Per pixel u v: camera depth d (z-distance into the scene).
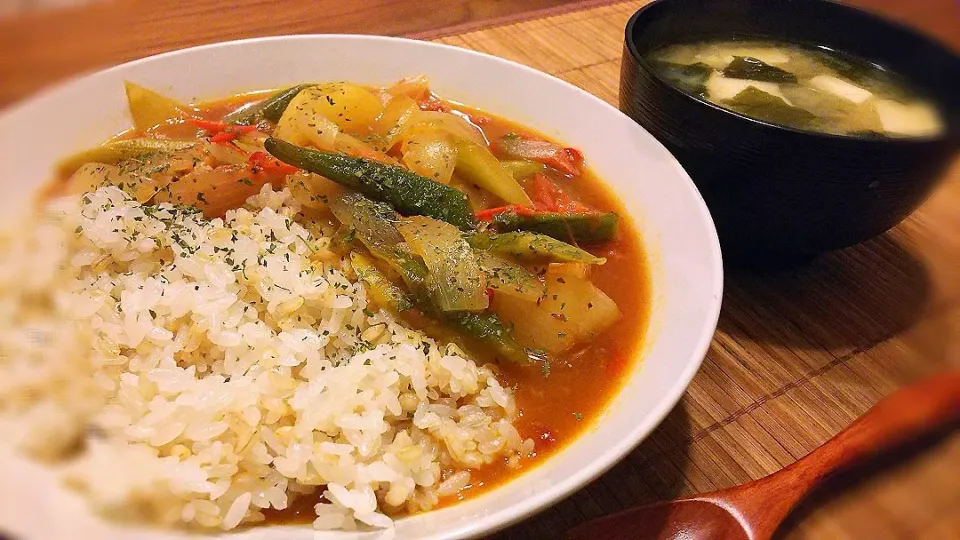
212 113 0.28
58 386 0.17
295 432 0.18
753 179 0.22
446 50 0.29
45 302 0.18
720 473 0.20
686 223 0.23
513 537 0.18
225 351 0.19
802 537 0.17
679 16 0.28
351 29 0.35
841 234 0.23
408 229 0.22
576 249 0.22
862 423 0.18
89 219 0.21
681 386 0.18
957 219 0.23
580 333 0.21
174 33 0.32
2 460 0.15
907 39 0.26
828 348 0.23
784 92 0.26
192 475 0.16
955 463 0.16
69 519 0.14
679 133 0.23
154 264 0.21
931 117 0.24
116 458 0.16
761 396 0.22
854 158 0.20
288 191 0.24
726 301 0.25
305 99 0.26
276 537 0.16
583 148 0.27
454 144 0.25
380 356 0.20
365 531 0.16
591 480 0.16
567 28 0.38
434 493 0.17
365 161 0.23
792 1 0.28
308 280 0.21
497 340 0.21
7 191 0.21
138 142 0.25
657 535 0.17
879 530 0.16
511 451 0.19
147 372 0.18
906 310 0.24
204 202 0.23
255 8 0.35
